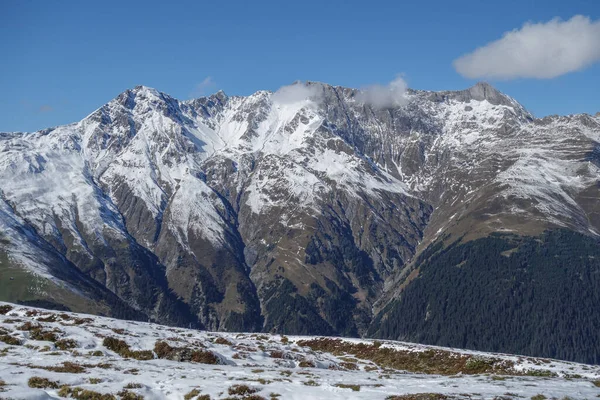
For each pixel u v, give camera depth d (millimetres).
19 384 42719
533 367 71312
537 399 45438
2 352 56219
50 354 57125
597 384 56688
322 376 57594
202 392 43906
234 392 44094
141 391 43156
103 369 51156
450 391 48562
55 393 41531
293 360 72062
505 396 45781
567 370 70625
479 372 72375
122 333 72938
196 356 63125
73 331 68188
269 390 45688
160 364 57844
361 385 51031
